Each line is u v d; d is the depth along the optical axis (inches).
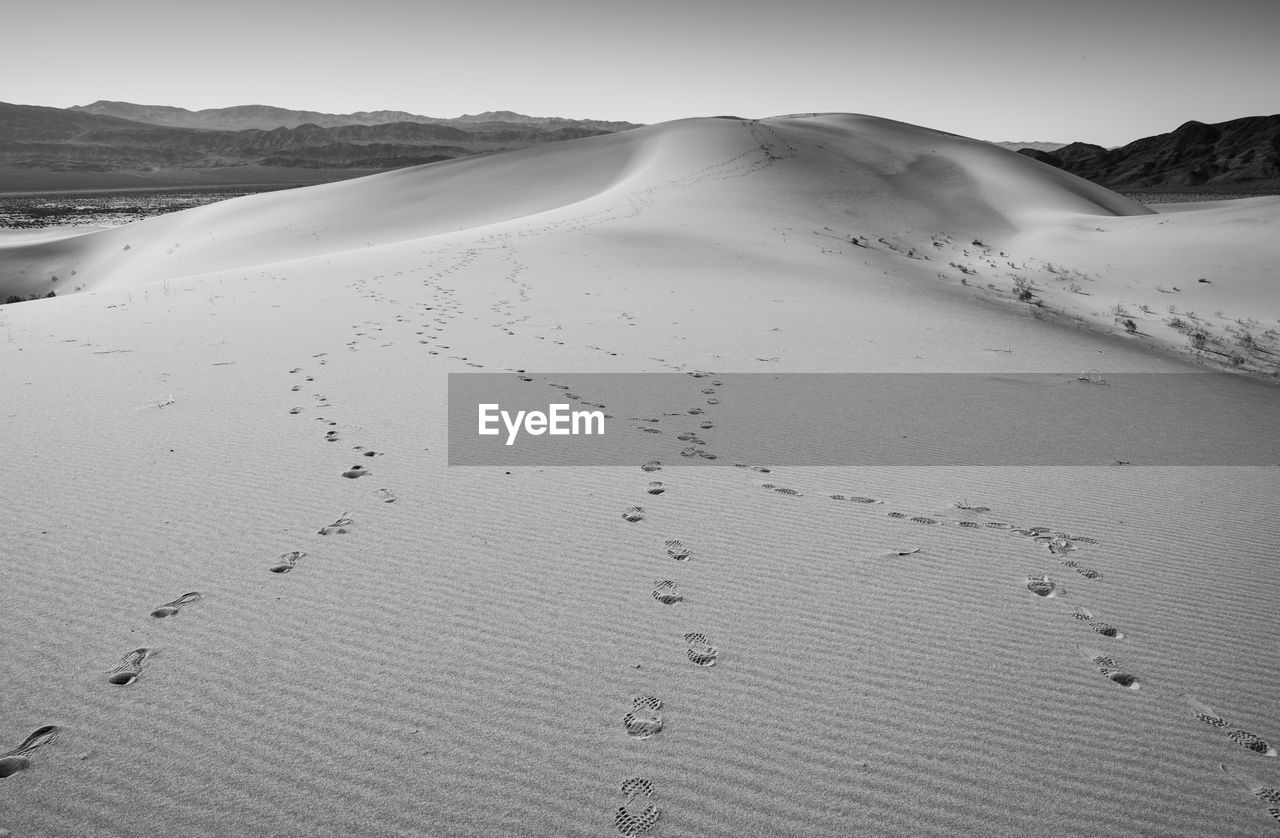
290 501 190.1
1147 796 106.2
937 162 1707.7
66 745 105.9
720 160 1616.6
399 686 121.4
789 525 189.8
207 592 145.9
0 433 228.7
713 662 131.8
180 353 344.5
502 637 136.2
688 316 474.3
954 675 131.2
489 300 510.9
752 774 106.7
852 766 109.0
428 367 333.1
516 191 1771.7
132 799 97.6
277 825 94.8
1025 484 226.7
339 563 159.9
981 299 669.3
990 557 176.7
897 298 590.6
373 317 443.2
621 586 156.3
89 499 185.3
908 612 151.2
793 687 126.0
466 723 113.9
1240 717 123.5
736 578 161.8
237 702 115.7
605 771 106.0
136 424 243.3
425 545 170.2
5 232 2368.4
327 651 129.3
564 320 451.2
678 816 99.2
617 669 128.6
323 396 283.1
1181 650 141.6
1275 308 700.7
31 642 127.7
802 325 462.9
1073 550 182.7
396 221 1644.9
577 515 190.2
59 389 280.4
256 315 443.8
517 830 95.9
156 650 127.2
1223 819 103.0
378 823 95.9
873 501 208.2
